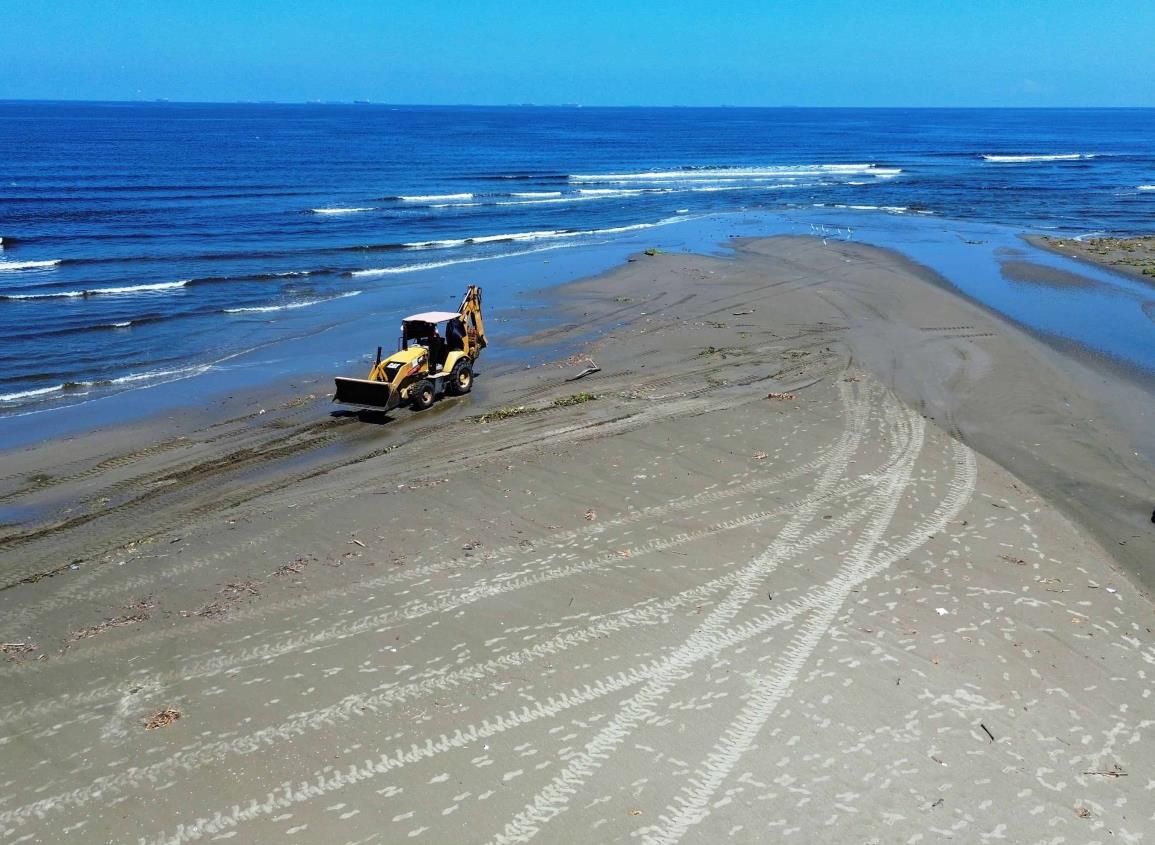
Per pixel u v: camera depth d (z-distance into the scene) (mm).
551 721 7402
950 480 12609
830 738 7227
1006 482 12664
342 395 15797
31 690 7875
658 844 6141
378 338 21766
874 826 6328
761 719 7441
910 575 9859
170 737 7223
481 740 7168
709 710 7555
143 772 6840
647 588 9547
